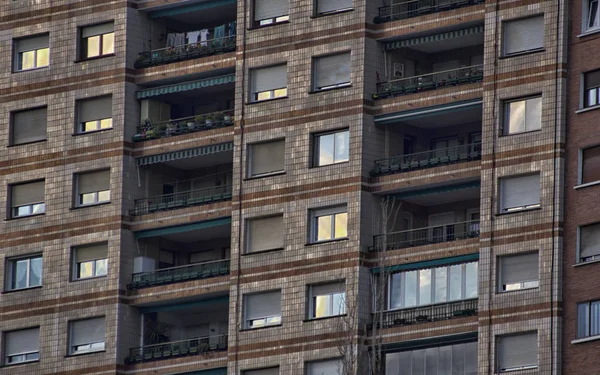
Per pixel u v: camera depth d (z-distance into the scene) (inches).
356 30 6732.3
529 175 6392.7
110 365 6879.9
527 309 6304.1
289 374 6604.3
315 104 6742.1
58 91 7135.8
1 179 7140.8
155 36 7121.1
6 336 7047.2
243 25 6904.5
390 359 6540.4
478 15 6609.3
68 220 7032.5
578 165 6343.5
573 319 6259.8
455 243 6520.7
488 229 6402.6
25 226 7086.6
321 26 6781.5
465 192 6624.0
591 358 6205.7
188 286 6860.2
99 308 6934.1
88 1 7150.6
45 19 7194.9
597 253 6274.6
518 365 6294.3
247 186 6796.3
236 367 6678.2
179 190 7096.5
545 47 6432.1
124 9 7091.5
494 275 6373.0
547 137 6382.9
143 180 7022.6
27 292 7042.3
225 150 6894.7
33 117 7155.5
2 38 7234.3
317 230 6683.1
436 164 6594.5
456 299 6491.1
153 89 7037.4
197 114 7130.9
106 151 7022.6
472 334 6432.1
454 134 6781.5
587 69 6382.9
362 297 6569.9
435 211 6747.1
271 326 6663.4
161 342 6939.0
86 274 6988.2
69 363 6939.0
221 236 7012.8
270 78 6840.6
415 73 6806.1
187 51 7017.7
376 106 6697.8
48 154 7101.4
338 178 6663.4
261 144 6811.0
